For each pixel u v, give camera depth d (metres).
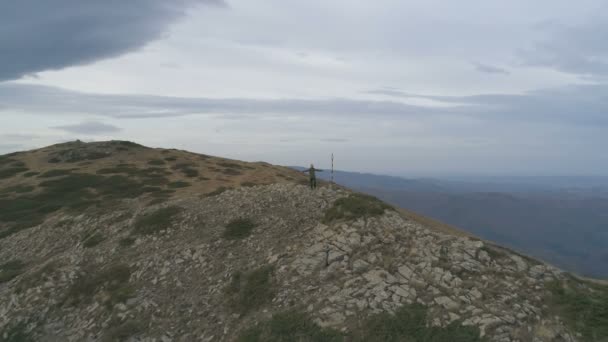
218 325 15.77
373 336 12.77
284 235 22.33
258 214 25.42
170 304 17.52
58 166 55.19
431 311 13.68
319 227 21.98
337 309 14.32
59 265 22.27
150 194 39.34
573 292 14.39
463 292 14.64
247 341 13.91
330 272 17.11
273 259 19.42
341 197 26.47
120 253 23.00
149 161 59.22
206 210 27.19
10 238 30.20
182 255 21.38
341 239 19.72
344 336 12.96
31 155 62.75
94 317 17.30
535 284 15.09
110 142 68.62
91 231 27.66
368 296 14.81
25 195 41.69
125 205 34.09
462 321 12.95
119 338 15.57
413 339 12.48
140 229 25.41
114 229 26.73
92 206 35.69
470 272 16.02
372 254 18.12
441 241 18.66
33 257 26.25
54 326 17.38
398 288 15.16
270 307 15.66
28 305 18.78
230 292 17.64
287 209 25.77
